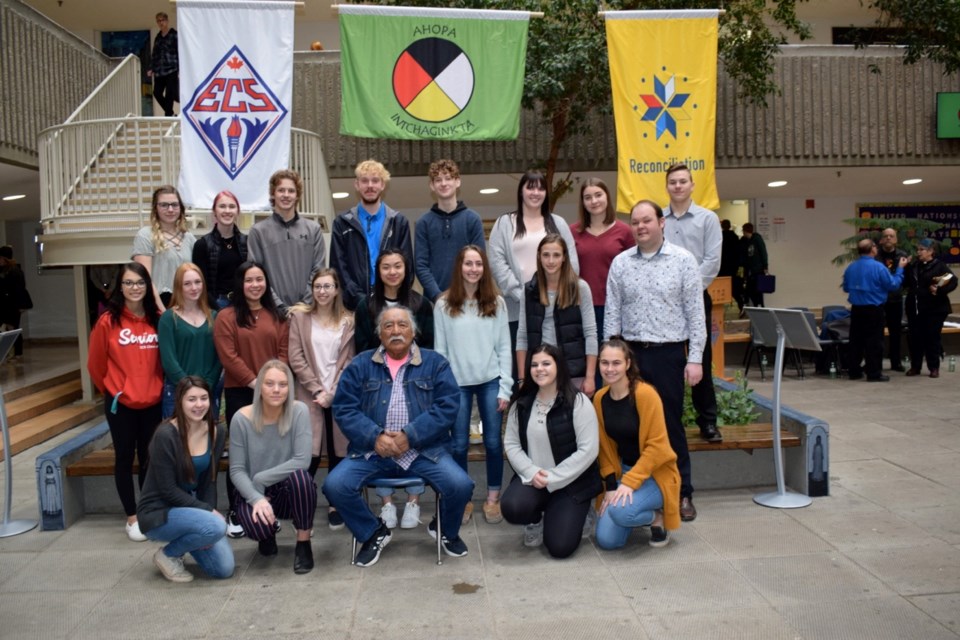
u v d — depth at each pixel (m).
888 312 10.67
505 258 5.15
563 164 11.91
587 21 9.30
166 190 5.20
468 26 6.06
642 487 4.28
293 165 9.30
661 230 4.62
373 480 4.28
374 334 4.68
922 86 12.38
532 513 4.29
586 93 9.88
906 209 15.34
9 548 4.61
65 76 11.44
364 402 4.35
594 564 4.16
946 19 10.08
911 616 3.44
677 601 3.67
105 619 3.66
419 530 4.80
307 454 4.23
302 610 3.70
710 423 5.14
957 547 4.20
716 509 4.95
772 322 5.02
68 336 15.95
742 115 12.19
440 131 6.07
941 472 5.64
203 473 4.21
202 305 4.77
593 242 5.17
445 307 4.76
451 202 5.20
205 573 4.18
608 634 3.37
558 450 4.29
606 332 4.74
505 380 4.75
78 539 4.76
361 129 6.02
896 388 9.32
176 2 5.44
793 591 3.73
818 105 12.28
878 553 4.16
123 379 4.64
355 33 5.97
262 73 5.53
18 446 7.36
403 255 4.66
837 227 15.34
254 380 4.61
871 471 5.71
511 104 6.12
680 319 4.60
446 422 4.25
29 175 10.76
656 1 9.42
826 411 8.02
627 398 4.29
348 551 4.48
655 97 6.15
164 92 12.30
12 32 9.85
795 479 5.29
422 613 3.63
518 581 3.97
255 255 5.07
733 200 15.74
